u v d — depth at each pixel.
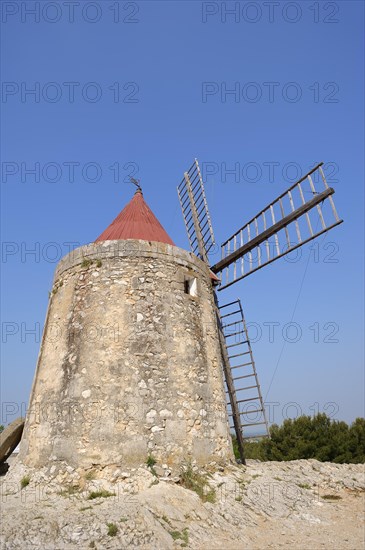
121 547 5.14
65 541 5.15
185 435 8.16
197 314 9.88
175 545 5.54
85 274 9.38
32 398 9.05
